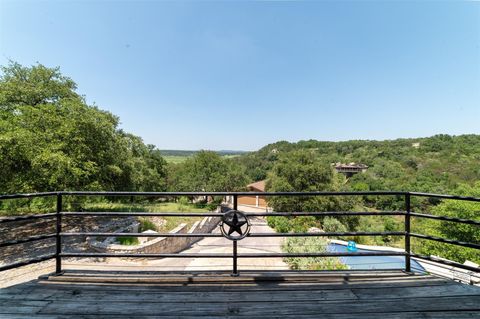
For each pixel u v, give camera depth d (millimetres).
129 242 10531
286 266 7902
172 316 1781
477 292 2123
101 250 9148
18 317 1767
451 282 2297
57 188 10836
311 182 24844
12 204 14453
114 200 20016
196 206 26547
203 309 1865
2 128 9789
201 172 34469
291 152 28078
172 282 2283
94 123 12094
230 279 2295
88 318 1760
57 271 2410
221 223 2381
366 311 1849
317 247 8273
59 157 9688
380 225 24234
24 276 6633
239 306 1907
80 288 2178
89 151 11852
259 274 2357
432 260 2359
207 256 2338
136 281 2285
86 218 13656
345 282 2299
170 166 46062
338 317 1772
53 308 1877
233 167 37844
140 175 22531
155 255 2285
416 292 2123
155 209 18125
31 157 9672
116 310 1855
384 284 2260
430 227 17656
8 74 12812
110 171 13531
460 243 2172
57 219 2408
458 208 16344
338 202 24344
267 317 1771
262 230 17188
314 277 2352
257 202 33781
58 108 12086
